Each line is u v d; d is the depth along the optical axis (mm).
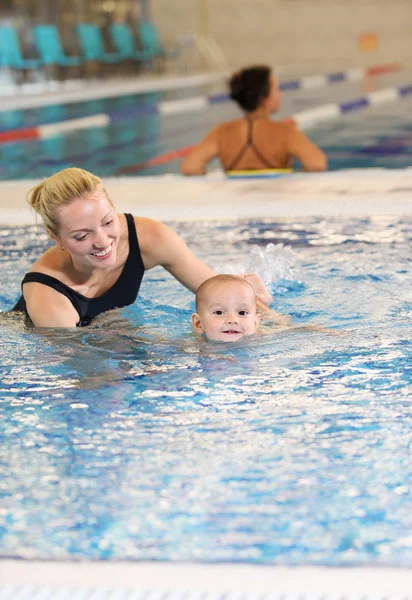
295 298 2768
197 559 1313
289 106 10805
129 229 2623
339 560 1296
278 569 1280
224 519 1421
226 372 2115
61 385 2053
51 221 2293
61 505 1485
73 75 14508
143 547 1351
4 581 1280
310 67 17281
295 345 2305
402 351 2234
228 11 17250
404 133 8266
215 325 2363
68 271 2572
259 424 1794
